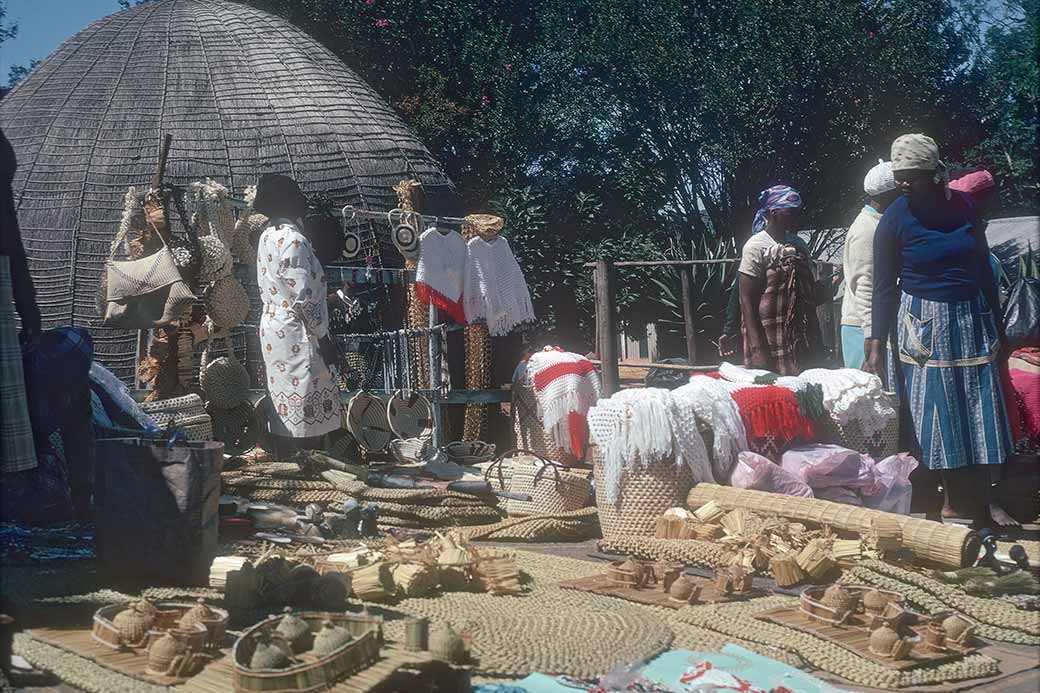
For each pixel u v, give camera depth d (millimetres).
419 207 8531
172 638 3434
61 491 6043
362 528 5965
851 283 7164
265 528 5840
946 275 6043
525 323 8562
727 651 4047
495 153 25484
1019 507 6797
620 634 4137
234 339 10516
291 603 4270
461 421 8688
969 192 6738
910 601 4613
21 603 4156
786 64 24688
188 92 13359
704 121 25906
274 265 6809
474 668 3695
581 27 27062
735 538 5195
